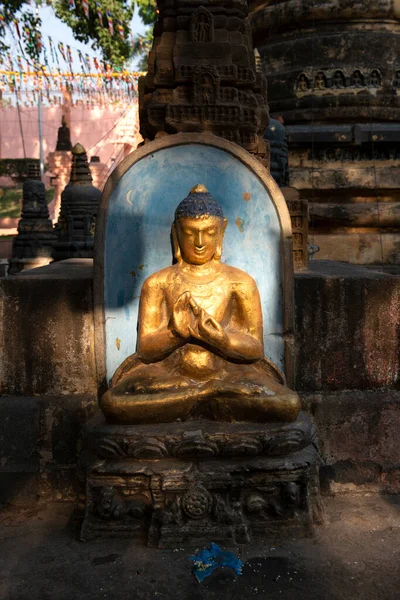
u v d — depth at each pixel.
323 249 9.96
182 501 3.61
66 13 18.70
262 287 4.38
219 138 4.38
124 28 19.77
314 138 9.73
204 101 4.75
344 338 4.40
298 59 10.32
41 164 29.89
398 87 10.18
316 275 4.50
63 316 4.36
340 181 9.89
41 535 3.82
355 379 4.43
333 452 4.37
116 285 4.37
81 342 4.37
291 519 3.71
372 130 9.76
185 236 3.99
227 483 3.61
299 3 10.23
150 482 3.63
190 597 3.16
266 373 4.11
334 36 10.17
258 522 3.69
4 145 34.47
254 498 3.68
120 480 3.69
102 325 4.29
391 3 10.05
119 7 18.72
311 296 4.37
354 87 10.12
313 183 9.92
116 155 26.72
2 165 34.03
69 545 3.68
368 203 10.00
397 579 3.29
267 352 4.36
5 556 3.57
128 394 3.80
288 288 4.31
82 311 4.36
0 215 31.78
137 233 4.40
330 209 9.89
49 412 4.32
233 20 4.96
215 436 3.66
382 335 4.41
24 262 15.16
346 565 3.43
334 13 10.12
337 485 4.35
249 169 4.40
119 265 4.38
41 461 4.32
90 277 4.40
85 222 13.35
